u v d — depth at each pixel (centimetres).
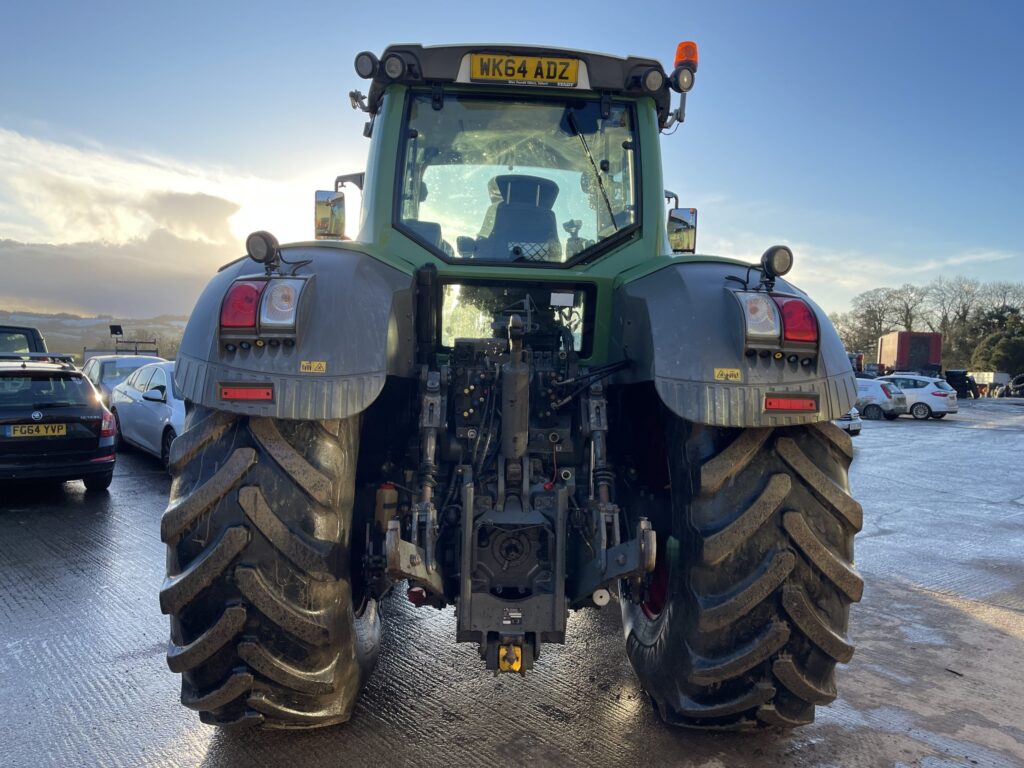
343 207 430
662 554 296
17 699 326
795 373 237
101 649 384
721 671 240
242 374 225
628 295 291
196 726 302
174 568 229
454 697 330
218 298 248
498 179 338
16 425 748
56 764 274
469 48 332
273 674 230
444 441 290
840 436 248
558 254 333
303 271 247
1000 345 5841
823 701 251
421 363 308
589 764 276
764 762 280
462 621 249
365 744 288
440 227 332
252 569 223
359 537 286
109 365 1436
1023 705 336
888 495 930
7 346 1189
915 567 580
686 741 294
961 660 389
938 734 306
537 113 342
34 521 685
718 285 256
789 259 243
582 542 274
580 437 298
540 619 249
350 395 227
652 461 307
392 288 264
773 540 236
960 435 1838
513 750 285
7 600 462
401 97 338
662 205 341
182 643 233
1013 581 541
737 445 239
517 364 265
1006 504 870
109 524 674
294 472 227
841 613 242
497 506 268
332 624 235
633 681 349
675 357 241
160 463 1009
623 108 346
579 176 341
